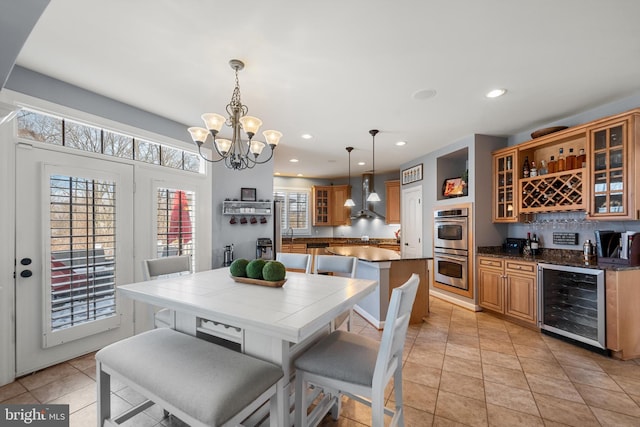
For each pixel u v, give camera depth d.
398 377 1.53
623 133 2.59
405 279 3.49
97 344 2.65
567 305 2.95
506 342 2.92
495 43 1.94
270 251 4.11
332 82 2.47
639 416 1.80
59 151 2.41
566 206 3.10
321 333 1.73
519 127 3.65
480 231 3.95
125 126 2.86
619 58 2.12
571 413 1.83
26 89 2.24
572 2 1.58
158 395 1.18
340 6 1.60
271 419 1.30
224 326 1.53
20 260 2.20
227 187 3.94
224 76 2.37
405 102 2.89
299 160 5.47
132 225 2.91
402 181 5.74
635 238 2.62
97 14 1.67
